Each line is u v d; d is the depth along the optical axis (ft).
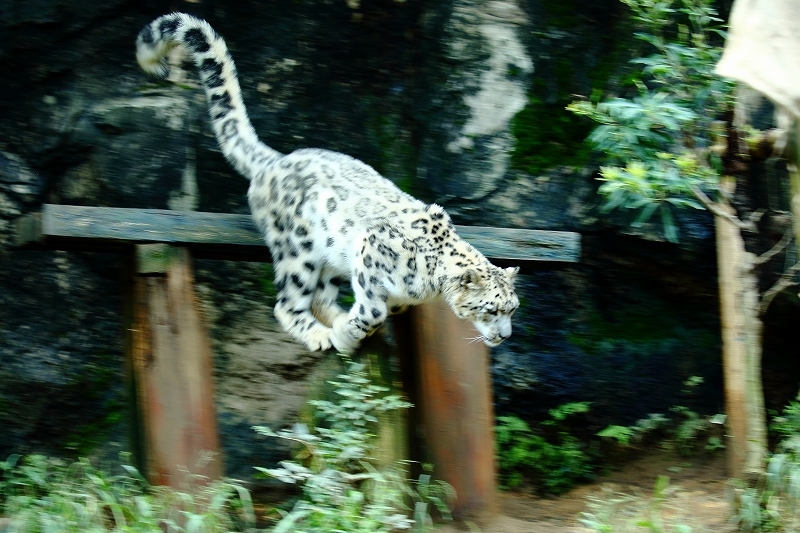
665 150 32.94
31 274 36.27
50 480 31.32
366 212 26.11
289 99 38.70
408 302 26.37
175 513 23.77
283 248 27.07
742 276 28.68
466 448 27.53
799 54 21.52
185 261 25.58
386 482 25.21
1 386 35.32
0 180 35.53
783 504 27.63
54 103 36.27
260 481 35.65
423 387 27.63
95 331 36.88
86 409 36.09
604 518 28.19
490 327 27.30
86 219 24.36
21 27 35.78
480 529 27.22
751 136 29.25
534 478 37.55
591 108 29.19
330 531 22.67
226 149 28.99
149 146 36.86
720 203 29.94
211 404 25.48
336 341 26.22
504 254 28.40
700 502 32.76
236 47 38.27
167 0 37.50
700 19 30.55
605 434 37.50
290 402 37.35
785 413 35.17
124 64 37.06
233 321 37.91
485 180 38.70
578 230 38.86
